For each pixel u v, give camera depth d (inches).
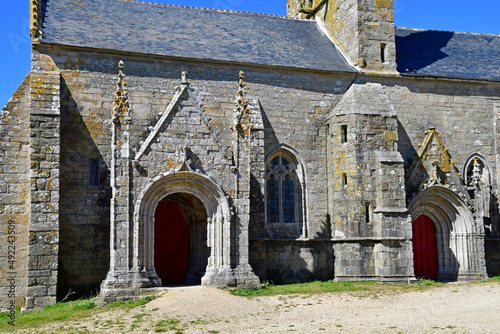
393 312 716.0
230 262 872.3
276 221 1051.3
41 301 859.4
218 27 1167.0
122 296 807.1
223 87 1032.8
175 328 643.5
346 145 1031.0
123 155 845.2
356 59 1120.2
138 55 986.1
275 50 1127.0
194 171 869.8
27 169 929.5
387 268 986.7
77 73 954.7
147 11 1149.1
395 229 1002.7
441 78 1144.8
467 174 1162.6
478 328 605.3
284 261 1028.5
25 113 942.4
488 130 1179.3
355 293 850.8
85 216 930.1
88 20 1054.4
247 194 896.9
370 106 1050.1
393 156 1029.2
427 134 1091.3
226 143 1016.9
